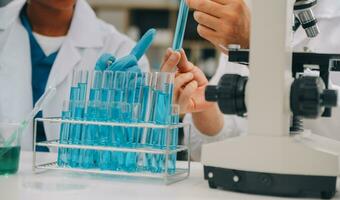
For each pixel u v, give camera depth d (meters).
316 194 0.80
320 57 0.85
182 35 1.09
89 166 0.94
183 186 0.87
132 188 0.84
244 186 0.80
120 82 0.94
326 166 0.76
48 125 1.64
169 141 0.87
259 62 0.80
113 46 2.10
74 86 0.96
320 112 0.79
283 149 0.78
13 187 0.83
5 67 1.91
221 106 0.83
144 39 1.01
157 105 0.90
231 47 0.88
